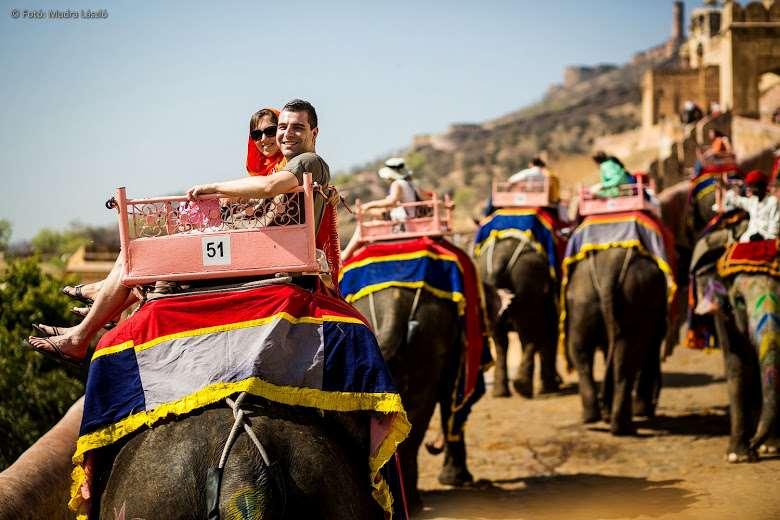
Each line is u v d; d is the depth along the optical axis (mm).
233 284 4668
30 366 9695
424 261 8781
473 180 128375
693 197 15461
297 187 4680
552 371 14695
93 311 4836
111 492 4184
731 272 9969
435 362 8703
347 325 4559
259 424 4137
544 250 13812
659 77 86438
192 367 4312
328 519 4125
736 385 10273
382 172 9586
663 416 12883
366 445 4512
